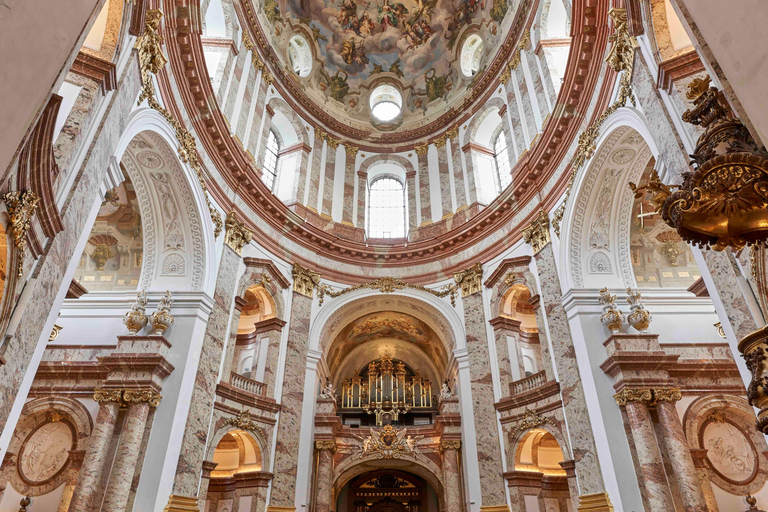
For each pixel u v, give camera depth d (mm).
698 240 5051
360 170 21125
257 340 15484
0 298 5301
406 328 20516
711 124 4973
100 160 7531
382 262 18578
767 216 4555
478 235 17141
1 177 3086
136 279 13312
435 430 16672
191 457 11195
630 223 12766
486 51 20781
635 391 10336
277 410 14141
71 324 12719
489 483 13461
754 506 9523
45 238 6195
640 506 9656
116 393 10609
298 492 13680
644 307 12234
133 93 8797
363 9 22578
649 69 8406
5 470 10781
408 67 23422
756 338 4477
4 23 3023
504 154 19297
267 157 19078
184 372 11453
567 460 11617
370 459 16344
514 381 14320
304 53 22047
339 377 21562
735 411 10789
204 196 13195
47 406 11305
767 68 2754
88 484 9641
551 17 16656
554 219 13586
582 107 12586
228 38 16531
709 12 3318
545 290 13430
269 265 15211
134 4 8531
